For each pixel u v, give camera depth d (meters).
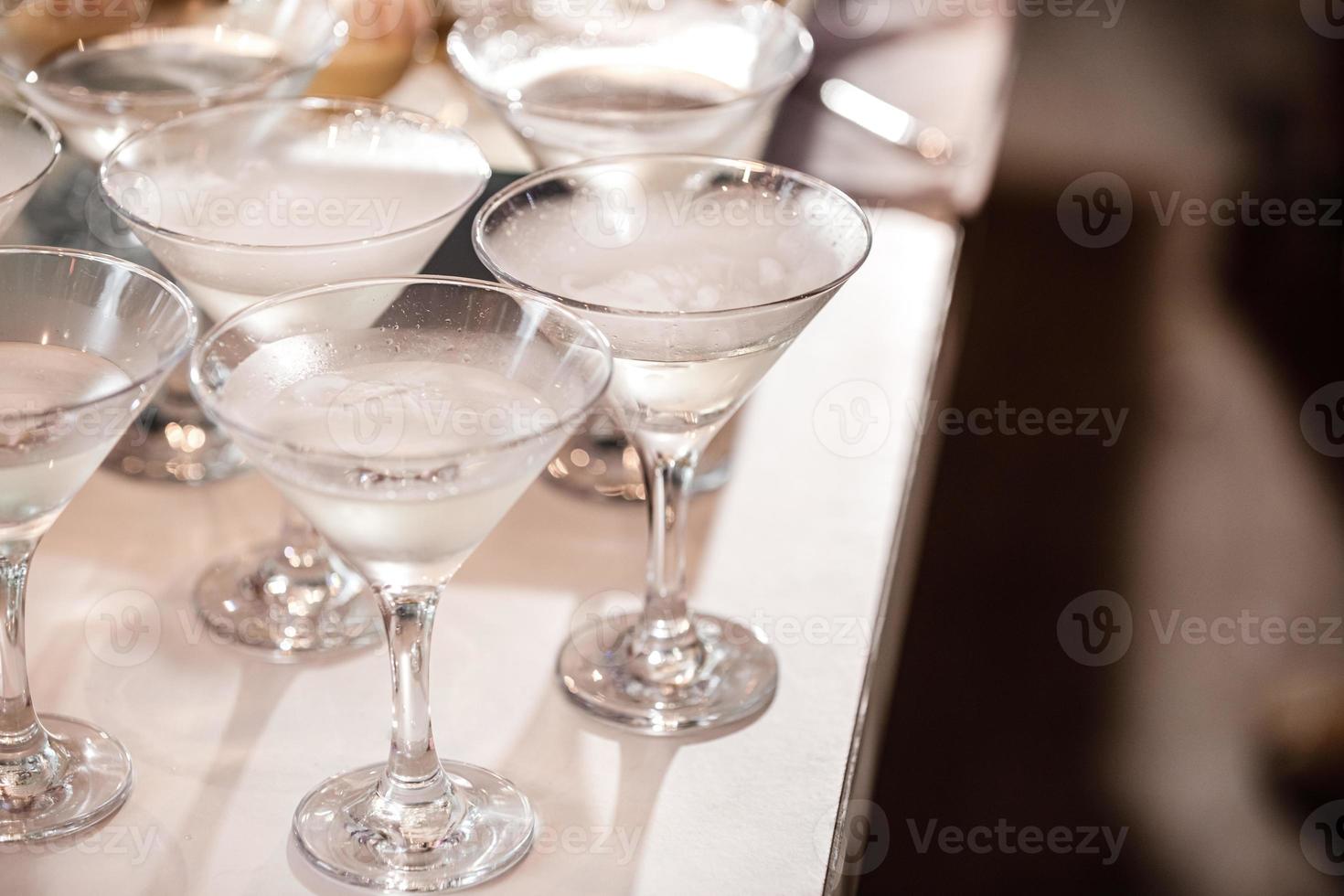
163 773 0.89
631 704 0.92
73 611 0.96
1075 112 2.59
